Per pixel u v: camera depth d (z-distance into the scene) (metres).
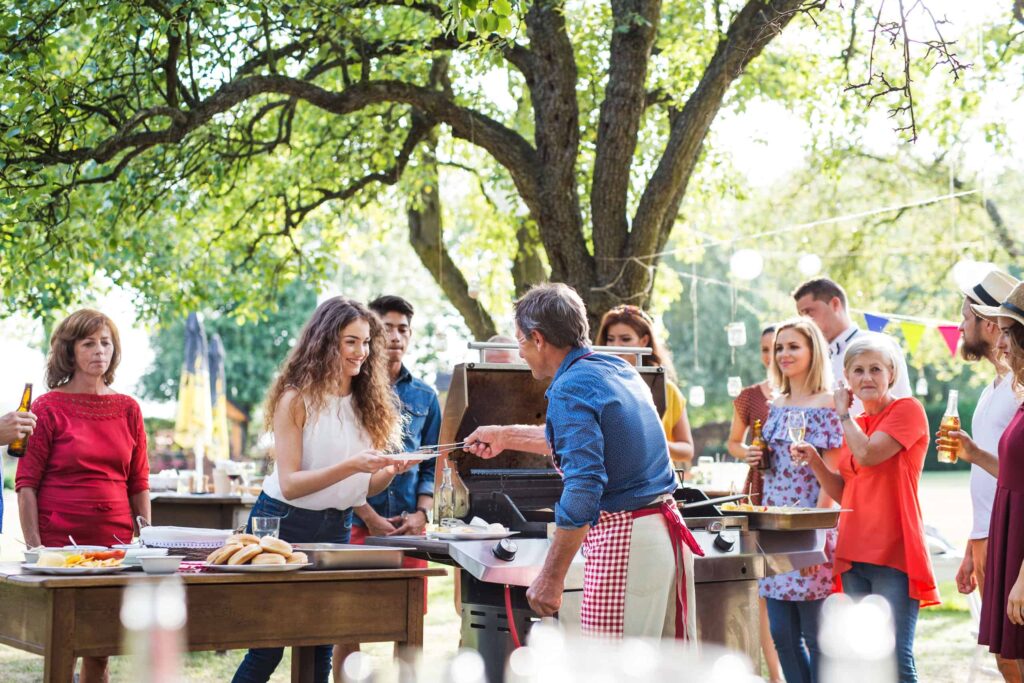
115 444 4.31
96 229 8.92
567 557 2.97
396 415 4.23
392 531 4.73
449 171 12.73
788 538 4.13
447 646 6.99
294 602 3.16
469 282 9.82
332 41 8.31
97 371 4.29
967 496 21.94
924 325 8.82
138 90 7.86
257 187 11.31
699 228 13.41
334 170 10.76
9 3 6.88
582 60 10.04
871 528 4.35
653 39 8.46
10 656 6.62
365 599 3.28
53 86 7.05
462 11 4.48
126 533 4.30
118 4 6.90
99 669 4.16
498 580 3.31
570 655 0.79
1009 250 16.52
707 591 3.89
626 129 8.46
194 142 9.14
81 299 11.44
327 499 3.98
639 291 8.53
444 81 10.09
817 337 4.98
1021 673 3.39
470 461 4.13
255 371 30.67
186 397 12.67
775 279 23.25
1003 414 4.12
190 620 2.99
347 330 4.00
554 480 4.17
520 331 3.23
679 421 5.56
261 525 3.31
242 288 12.05
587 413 3.00
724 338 30.59
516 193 11.28
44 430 4.20
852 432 4.34
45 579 2.83
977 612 5.88
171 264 11.62
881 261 18.06
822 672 0.74
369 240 13.16
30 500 4.14
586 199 10.50
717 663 0.74
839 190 18.11
